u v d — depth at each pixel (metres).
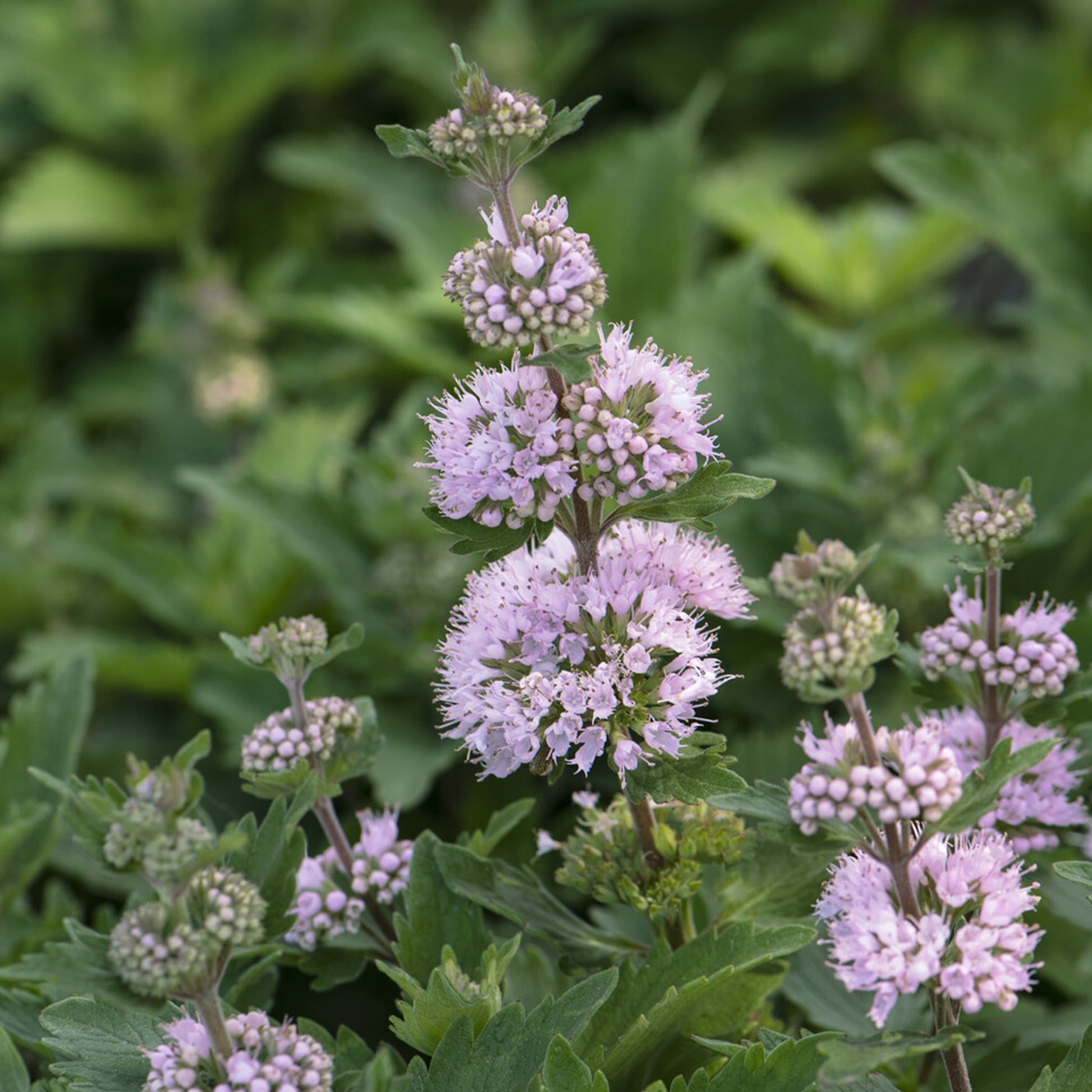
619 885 0.75
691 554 0.74
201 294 1.36
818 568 0.70
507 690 0.73
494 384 0.72
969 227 1.29
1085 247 1.13
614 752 0.73
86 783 0.71
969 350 1.39
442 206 1.50
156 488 1.36
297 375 1.42
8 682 1.16
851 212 1.46
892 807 0.70
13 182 1.59
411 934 0.76
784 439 1.04
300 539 1.00
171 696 1.08
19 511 1.25
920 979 0.70
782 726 0.91
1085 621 0.84
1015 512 0.73
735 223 1.39
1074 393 0.96
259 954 0.77
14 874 0.84
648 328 1.17
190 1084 0.69
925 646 0.75
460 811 0.93
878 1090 0.73
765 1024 0.78
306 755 0.75
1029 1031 0.81
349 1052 0.75
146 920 0.68
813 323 1.36
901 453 0.97
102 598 1.19
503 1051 0.72
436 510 0.72
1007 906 0.71
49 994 0.77
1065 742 0.78
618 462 0.71
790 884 0.77
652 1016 0.72
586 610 0.73
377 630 0.99
